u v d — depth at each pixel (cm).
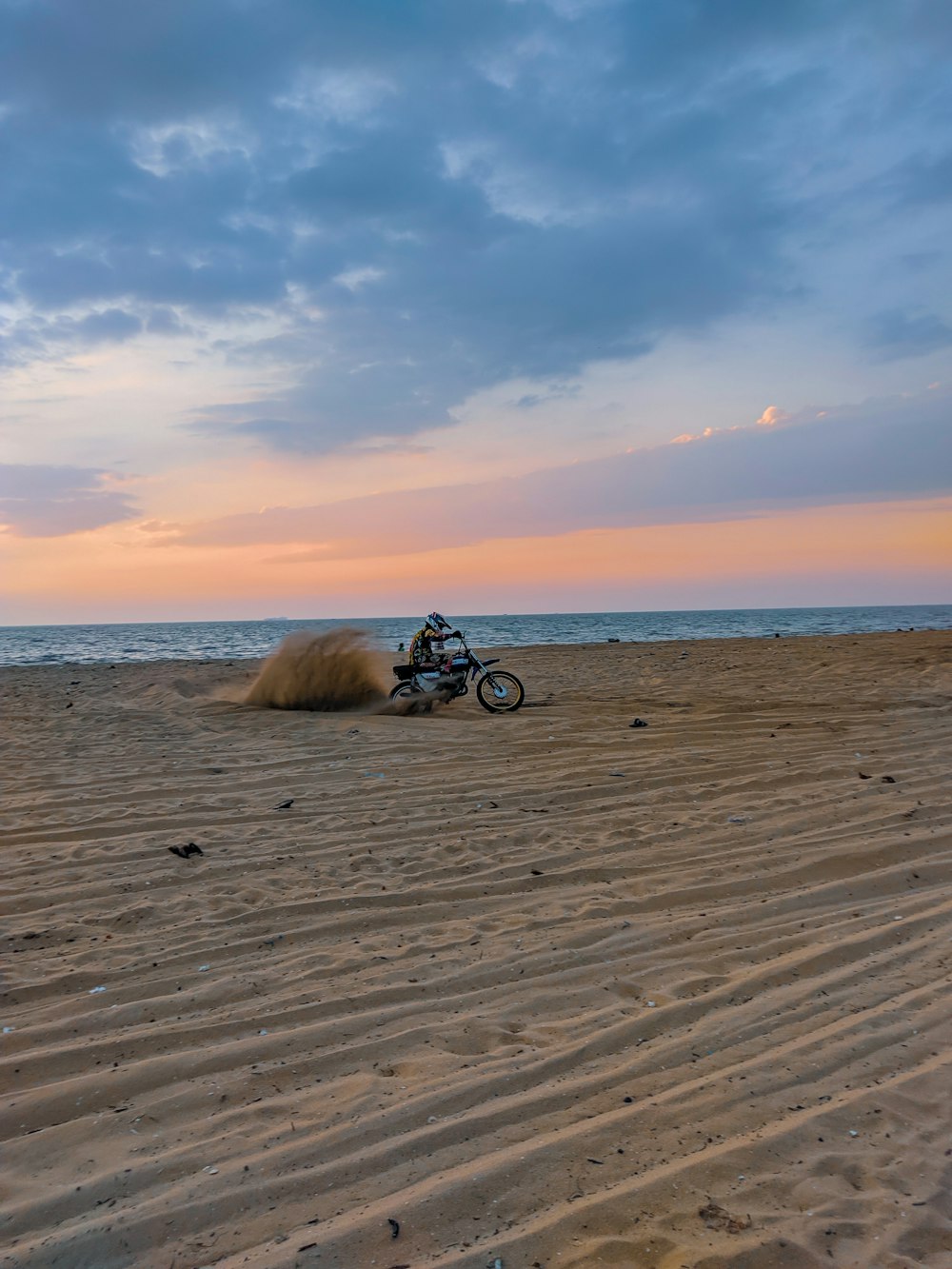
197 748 855
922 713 942
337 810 612
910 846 497
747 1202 210
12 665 2206
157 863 504
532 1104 257
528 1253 196
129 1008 329
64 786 696
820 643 2006
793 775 670
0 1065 290
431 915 424
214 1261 198
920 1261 189
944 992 321
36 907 441
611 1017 314
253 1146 241
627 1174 223
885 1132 238
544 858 500
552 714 1047
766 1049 286
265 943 392
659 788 650
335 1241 202
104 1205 219
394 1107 257
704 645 2141
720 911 418
